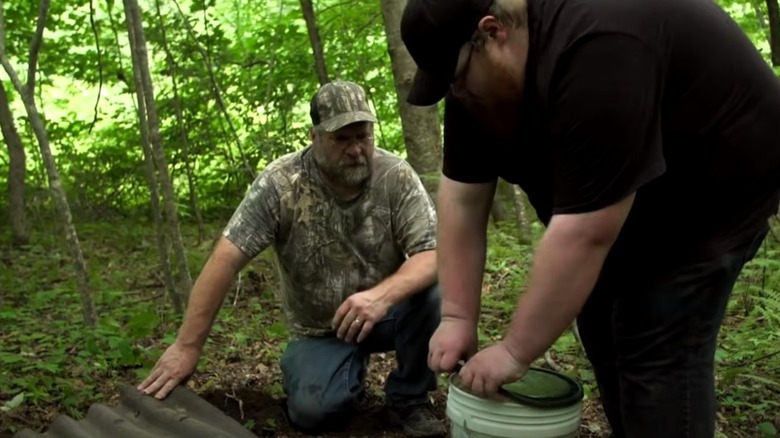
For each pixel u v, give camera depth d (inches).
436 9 74.7
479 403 89.4
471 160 94.0
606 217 75.2
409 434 128.9
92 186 378.0
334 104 122.4
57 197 177.3
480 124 87.4
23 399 137.6
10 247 322.0
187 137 342.0
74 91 436.5
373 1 317.4
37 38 182.9
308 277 131.7
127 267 277.0
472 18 74.5
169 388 122.7
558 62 73.1
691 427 87.7
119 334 174.4
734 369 137.9
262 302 213.2
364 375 135.9
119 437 112.8
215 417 115.0
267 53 325.1
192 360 124.6
